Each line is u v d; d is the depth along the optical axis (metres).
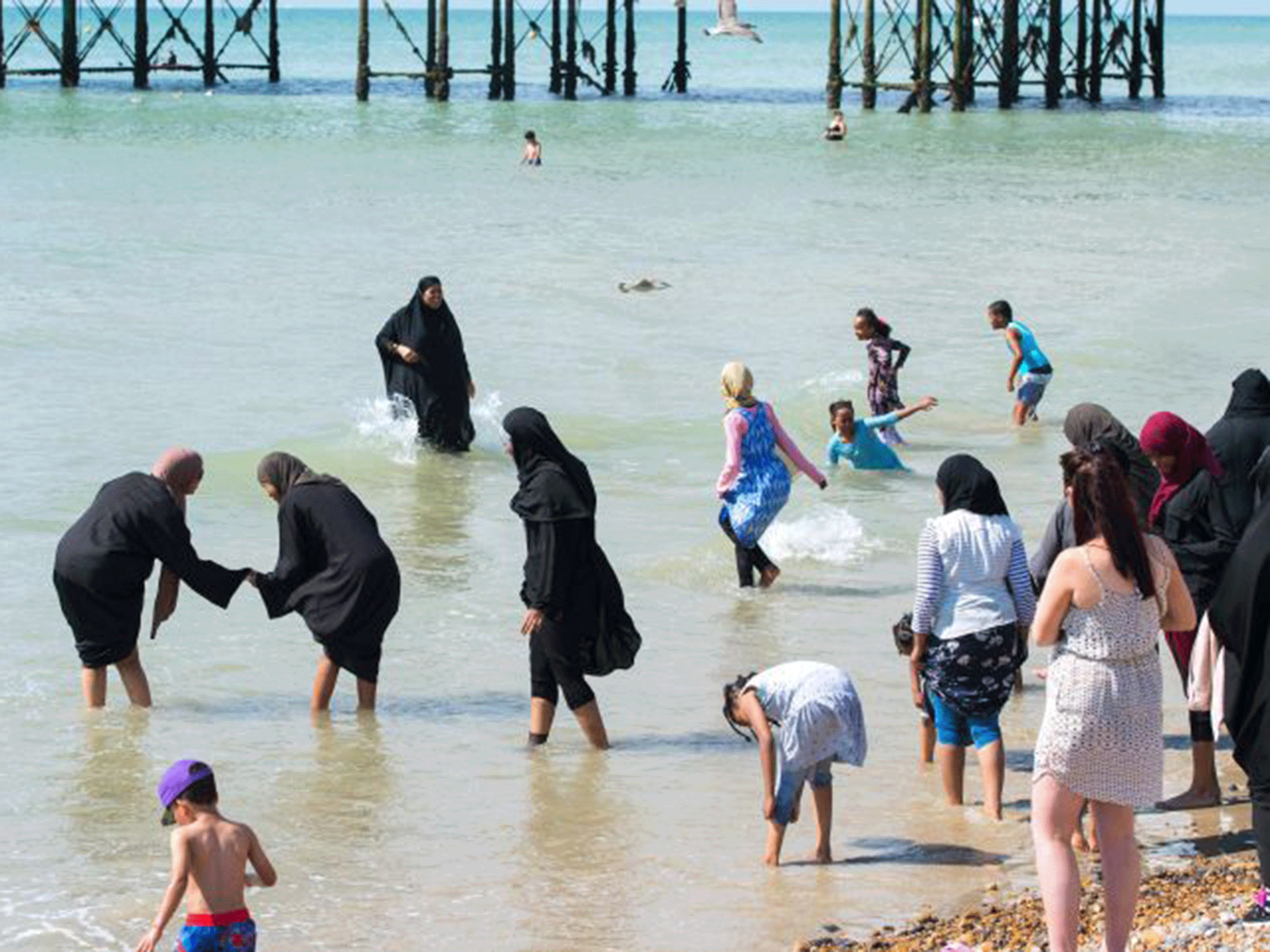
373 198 125.12
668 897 25.39
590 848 27.08
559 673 30.95
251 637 37.28
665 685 34.53
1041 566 27.53
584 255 97.69
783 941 23.89
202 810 22.02
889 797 29.02
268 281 87.31
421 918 24.61
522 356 69.94
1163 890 25.00
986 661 27.55
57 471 50.97
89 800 28.58
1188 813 28.31
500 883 25.75
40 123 187.12
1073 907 21.36
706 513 48.06
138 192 125.00
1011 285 89.06
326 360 68.56
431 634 37.59
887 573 42.38
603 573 30.70
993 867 26.34
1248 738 22.78
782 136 184.75
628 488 50.72
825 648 36.78
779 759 30.30
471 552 44.03
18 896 25.03
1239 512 27.78
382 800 28.83
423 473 52.12
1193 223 115.75
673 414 60.50
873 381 55.81
